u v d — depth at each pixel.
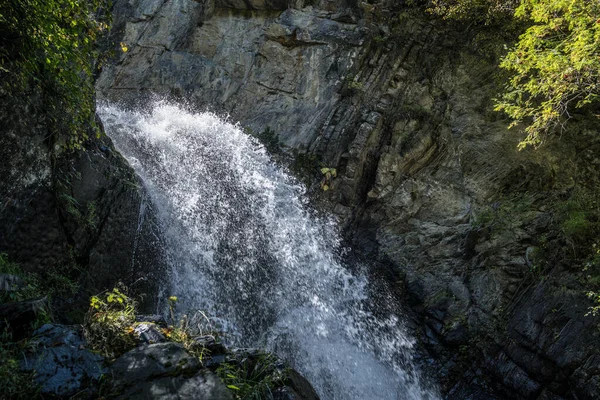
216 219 10.68
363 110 12.79
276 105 13.55
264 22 14.86
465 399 8.84
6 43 5.42
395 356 9.92
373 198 11.84
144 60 14.60
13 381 3.21
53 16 5.55
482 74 12.82
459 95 12.80
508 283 9.67
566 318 8.29
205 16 15.36
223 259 10.21
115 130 11.09
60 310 6.11
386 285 10.87
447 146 12.18
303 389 4.23
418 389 9.41
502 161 11.48
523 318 8.86
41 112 6.06
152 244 8.67
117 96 14.07
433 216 11.42
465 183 11.59
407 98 13.09
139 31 14.95
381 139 12.51
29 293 4.83
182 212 9.92
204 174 11.38
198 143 12.09
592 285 8.28
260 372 4.15
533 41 7.95
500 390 8.64
